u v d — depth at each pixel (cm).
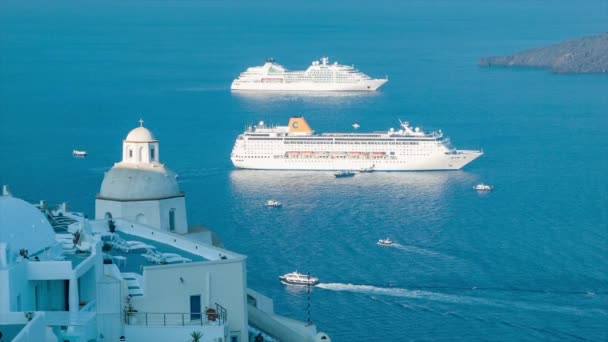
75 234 10475
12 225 9750
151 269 10156
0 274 8906
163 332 9950
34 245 9800
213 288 10394
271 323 12669
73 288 9362
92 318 9538
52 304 9469
